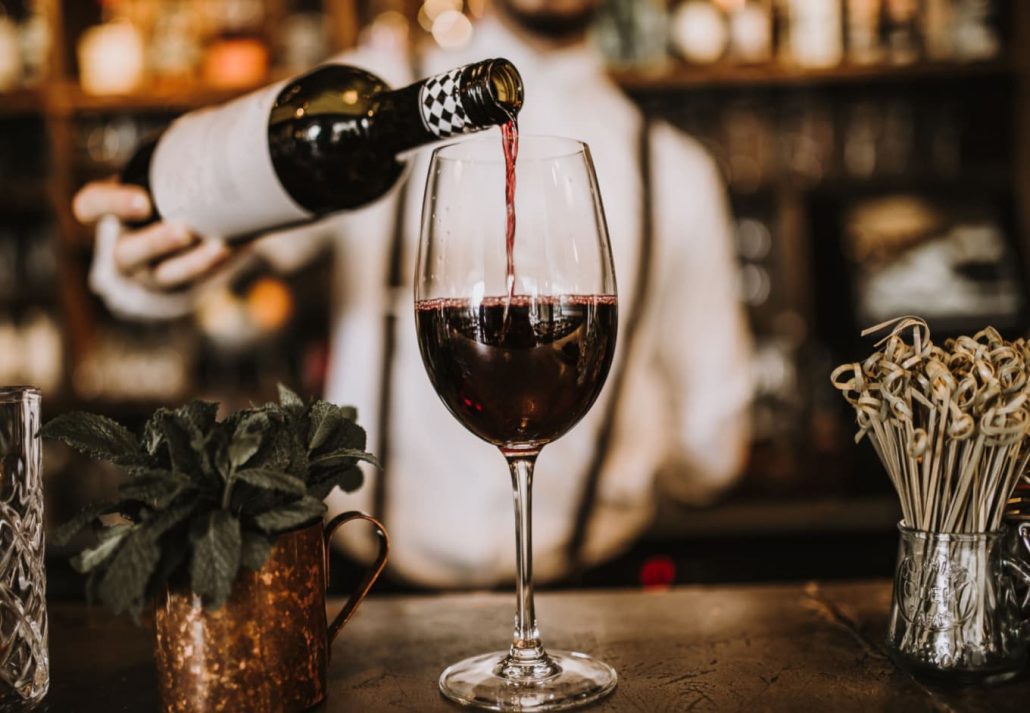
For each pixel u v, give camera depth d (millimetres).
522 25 2248
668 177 2266
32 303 2604
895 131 2527
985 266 2514
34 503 673
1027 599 676
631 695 662
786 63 2430
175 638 605
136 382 2520
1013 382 631
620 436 2203
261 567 583
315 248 2215
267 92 951
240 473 583
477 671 695
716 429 2201
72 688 709
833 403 2486
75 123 2551
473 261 644
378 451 2156
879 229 2609
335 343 2227
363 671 721
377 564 694
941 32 2465
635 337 2217
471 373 652
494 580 2158
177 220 1034
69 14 2576
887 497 2361
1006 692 656
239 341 2525
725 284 2277
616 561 2258
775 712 628
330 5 2459
